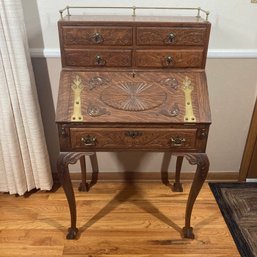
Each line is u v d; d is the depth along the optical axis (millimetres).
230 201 1777
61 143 1243
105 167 1893
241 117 1763
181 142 1236
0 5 1285
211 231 1559
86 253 1424
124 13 1496
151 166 1893
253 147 1823
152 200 1771
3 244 1464
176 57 1269
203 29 1218
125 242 1486
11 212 1666
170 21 1229
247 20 1512
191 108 1205
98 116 1182
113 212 1676
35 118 1563
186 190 1856
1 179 1724
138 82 1258
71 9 1478
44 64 1589
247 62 1605
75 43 1233
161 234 1534
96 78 1261
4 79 1442
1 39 1347
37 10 1470
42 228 1562
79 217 1635
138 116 1186
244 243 1496
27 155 1667
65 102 1208
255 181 1960
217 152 1879
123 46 1246
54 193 1818
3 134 1572
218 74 1638
